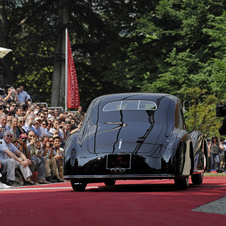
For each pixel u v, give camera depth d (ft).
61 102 230.68
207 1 196.54
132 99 49.93
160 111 48.03
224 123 37.93
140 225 22.68
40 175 70.08
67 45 168.04
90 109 50.24
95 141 44.88
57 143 77.30
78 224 23.15
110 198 36.29
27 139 70.44
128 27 219.82
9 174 61.87
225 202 32.14
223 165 122.11
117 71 219.61
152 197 36.58
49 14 225.35
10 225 23.12
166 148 43.57
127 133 44.91
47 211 28.40
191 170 49.49
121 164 42.75
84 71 249.96
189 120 134.51
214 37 187.83
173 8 213.25
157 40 215.10
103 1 220.23
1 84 226.17
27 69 236.22
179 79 194.90
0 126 70.59
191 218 24.89
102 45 237.04
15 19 225.76
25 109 98.27
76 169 44.04
